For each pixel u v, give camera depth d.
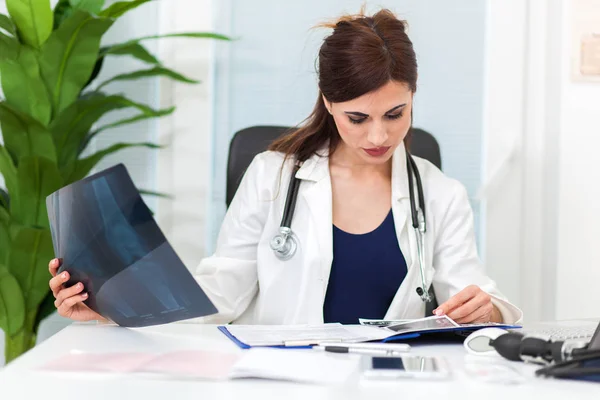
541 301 2.50
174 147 2.40
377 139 1.45
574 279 2.41
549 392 0.86
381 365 0.97
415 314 1.59
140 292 1.13
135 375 0.94
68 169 2.05
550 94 2.43
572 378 0.92
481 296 1.33
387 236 1.63
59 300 1.25
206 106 2.39
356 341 1.13
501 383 0.90
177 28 2.38
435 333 1.25
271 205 1.65
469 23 2.41
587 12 2.35
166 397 0.84
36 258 1.98
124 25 2.37
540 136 2.46
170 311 1.13
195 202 2.41
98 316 1.32
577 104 2.37
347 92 1.43
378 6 2.39
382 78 1.41
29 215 1.99
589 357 0.93
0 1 2.31
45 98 1.97
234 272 1.62
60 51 1.95
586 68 2.36
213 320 1.57
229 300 1.61
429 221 1.65
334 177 1.69
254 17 2.39
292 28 2.39
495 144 2.44
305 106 2.41
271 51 2.40
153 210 2.41
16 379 0.92
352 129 1.48
